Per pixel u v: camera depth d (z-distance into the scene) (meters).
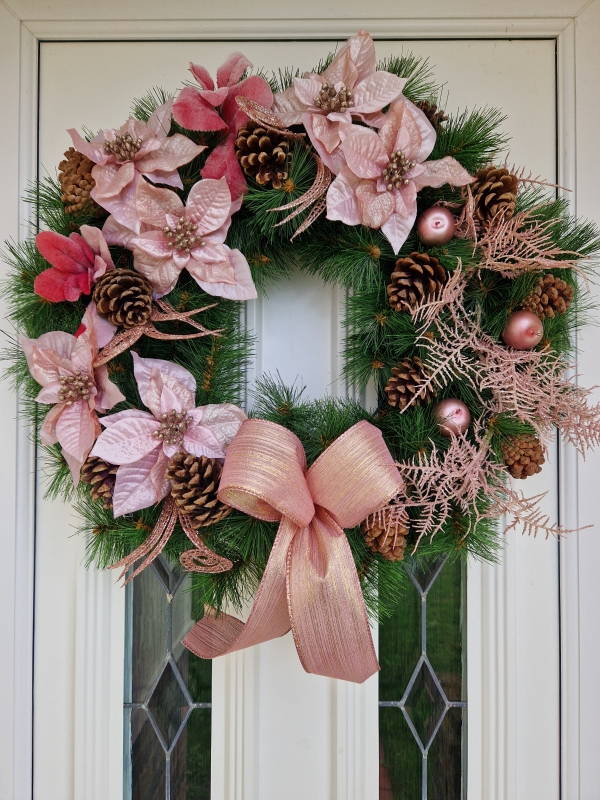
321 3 0.82
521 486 0.84
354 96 0.69
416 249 0.72
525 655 0.84
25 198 0.82
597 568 0.83
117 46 0.84
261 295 0.84
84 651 0.83
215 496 0.68
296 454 0.65
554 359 0.72
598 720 0.83
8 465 0.83
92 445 0.69
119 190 0.69
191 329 0.74
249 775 0.82
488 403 0.72
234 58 0.71
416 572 0.86
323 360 0.84
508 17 0.83
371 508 0.65
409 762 0.86
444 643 0.86
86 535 0.82
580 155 0.83
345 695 0.83
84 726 0.83
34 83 0.84
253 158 0.68
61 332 0.71
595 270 0.82
